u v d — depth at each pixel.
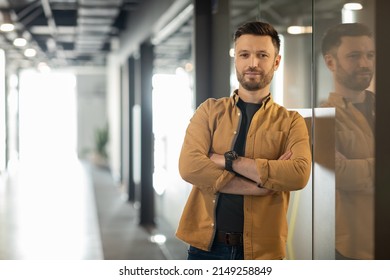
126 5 7.86
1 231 6.90
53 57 16.30
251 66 2.04
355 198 2.03
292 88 2.69
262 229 2.04
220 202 2.07
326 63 2.28
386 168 1.87
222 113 2.14
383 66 1.86
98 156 18.81
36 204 9.45
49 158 21.59
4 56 15.73
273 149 2.06
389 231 1.89
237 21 3.50
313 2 2.42
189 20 5.46
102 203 9.75
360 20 1.97
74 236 6.65
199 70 4.23
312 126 2.45
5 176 14.42
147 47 7.87
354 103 2.03
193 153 2.10
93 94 22.95
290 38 2.73
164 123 6.80
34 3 7.82
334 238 2.22
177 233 2.18
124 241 6.38
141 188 7.70
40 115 24.16
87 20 9.12
